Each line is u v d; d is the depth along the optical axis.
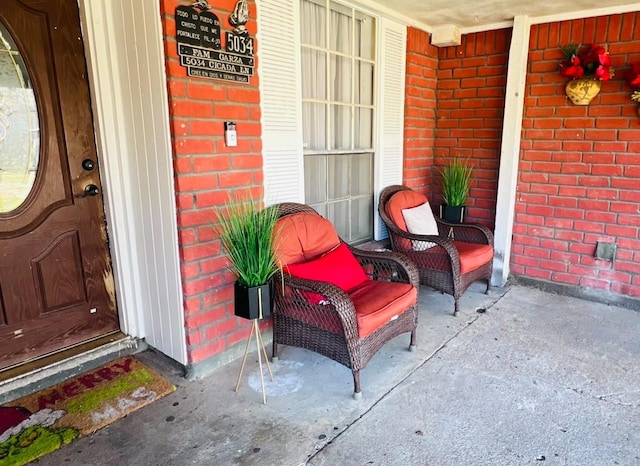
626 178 3.17
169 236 2.17
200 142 2.13
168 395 2.14
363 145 3.40
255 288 1.98
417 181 3.96
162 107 2.02
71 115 2.21
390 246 3.47
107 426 1.91
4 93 2.00
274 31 2.46
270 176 2.56
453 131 3.98
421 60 3.73
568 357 2.51
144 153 2.19
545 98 3.40
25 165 2.10
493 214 3.87
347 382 2.27
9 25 1.97
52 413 1.97
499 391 2.17
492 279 3.76
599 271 3.37
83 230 2.35
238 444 1.80
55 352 2.31
